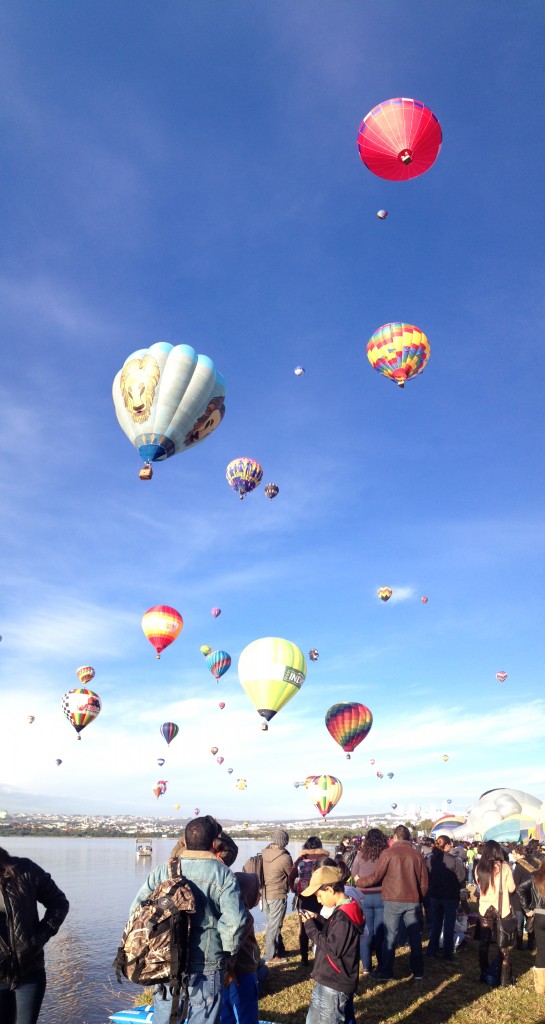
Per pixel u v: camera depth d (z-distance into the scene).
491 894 9.17
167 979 4.12
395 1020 7.54
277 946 10.20
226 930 4.25
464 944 11.69
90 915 24.75
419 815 66.81
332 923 5.52
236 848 4.96
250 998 4.83
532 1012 7.80
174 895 4.23
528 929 11.38
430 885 10.69
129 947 4.16
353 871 9.71
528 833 23.69
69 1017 9.74
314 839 10.62
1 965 4.54
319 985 5.42
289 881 10.18
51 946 17.56
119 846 140.75
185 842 4.63
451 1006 8.00
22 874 4.81
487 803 25.88
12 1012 4.64
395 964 10.14
